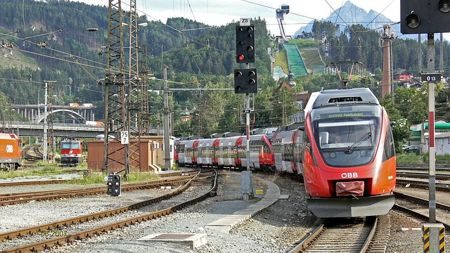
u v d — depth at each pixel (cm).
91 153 7638
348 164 2538
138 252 1798
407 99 13300
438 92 12912
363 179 2516
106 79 5791
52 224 2397
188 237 2002
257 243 2130
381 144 2598
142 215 2761
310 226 2639
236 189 4741
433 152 1473
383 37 13700
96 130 17725
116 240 2077
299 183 5262
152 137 9138
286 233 2430
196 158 10150
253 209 3066
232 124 16725
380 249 1933
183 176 6719
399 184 4950
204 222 2655
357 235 2286
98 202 3694
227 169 9012
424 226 1424
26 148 19500
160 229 2427
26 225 2533
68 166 11244
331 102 2817
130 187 4791
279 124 14238
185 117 19888
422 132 10550
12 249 1748
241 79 3425
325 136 2638
